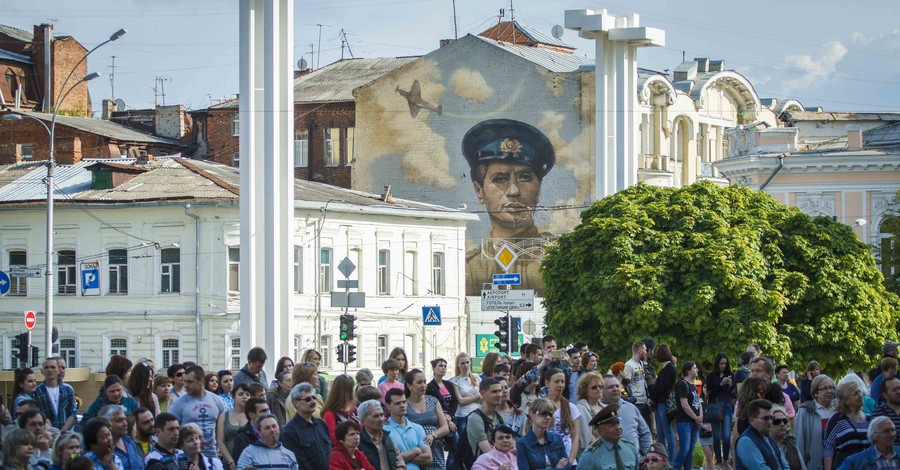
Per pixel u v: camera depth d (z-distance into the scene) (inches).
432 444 828.0
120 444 722.8
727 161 2859.3
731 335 1787.6
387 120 3503.9
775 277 1849.2
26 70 4200.3
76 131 3686.0
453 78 3430.1
